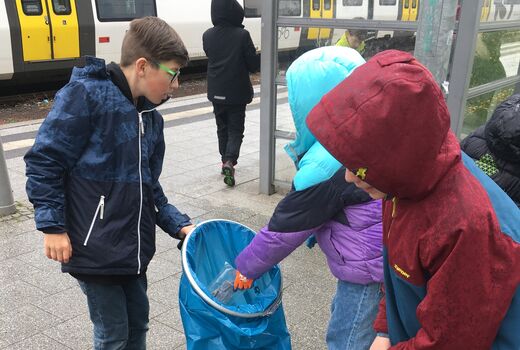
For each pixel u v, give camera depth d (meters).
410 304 1.32
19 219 4.30
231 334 1.77
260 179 5.02
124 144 1.84
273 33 4.57
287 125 4.78
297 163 1.98
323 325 2.92
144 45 1.80
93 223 1.84
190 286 1.80
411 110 1.09
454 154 1.17
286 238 1.80
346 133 1.14
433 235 1.16
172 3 12.27
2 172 4.29
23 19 9.68
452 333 1.17
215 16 5.09
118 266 1.87
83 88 1.76
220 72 5.09
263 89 4.74
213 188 5.21
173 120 8.47
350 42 4.30
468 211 1.13
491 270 1.14
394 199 1.30
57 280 3.33
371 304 1.84
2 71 9.63
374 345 1.55
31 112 10.07
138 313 2.18
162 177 5.54
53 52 10.26
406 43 4.05
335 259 1.85
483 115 4.75
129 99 1.87
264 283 2.06
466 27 3.67
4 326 2.83
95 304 1.95
